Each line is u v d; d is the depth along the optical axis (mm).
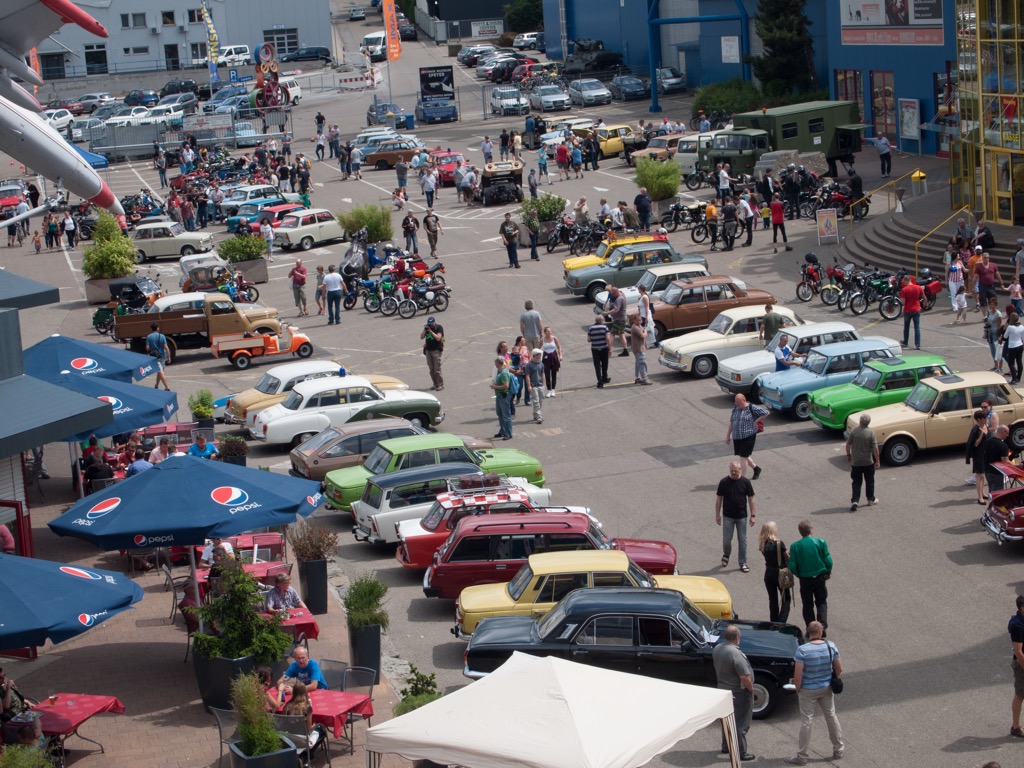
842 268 47875
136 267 64062
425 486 27516
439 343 41125
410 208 76125
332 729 17750
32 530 28516
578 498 30453
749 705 17797
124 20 147375
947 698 19656
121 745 17828
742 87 92625
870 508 28406
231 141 104562
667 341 41688
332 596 25125
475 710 13367
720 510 25328
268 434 35656
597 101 108250
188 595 21797
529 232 60844
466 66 143500
